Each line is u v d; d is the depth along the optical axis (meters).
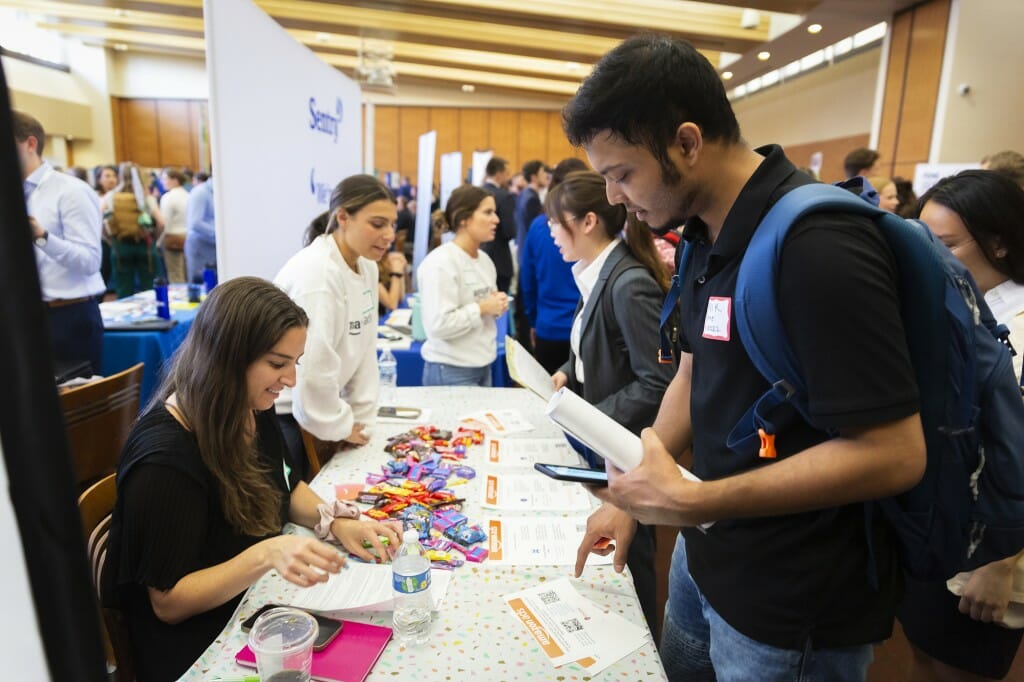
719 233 0.85
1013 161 2.11
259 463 1.29
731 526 0.90
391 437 1.84
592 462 1.60
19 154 0.22
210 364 1.10
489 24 7.54
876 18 6.34
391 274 4.46
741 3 5.96
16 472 0.23
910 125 6.10
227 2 2.27
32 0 8.70
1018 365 1.27
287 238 2.94
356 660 0.92
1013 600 1.22
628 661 0.94
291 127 2.97
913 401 0.69
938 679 1.43
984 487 0.88
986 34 5.60
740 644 0.90
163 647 1.11
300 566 1.01
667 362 1.20
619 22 7.01
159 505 1.05
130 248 6.03
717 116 0.79
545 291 3.40
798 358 0.73
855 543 0.83
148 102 12.55
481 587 1.12
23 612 0.24
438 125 14.10
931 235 0.89
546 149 14.34
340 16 7.70
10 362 0.23
